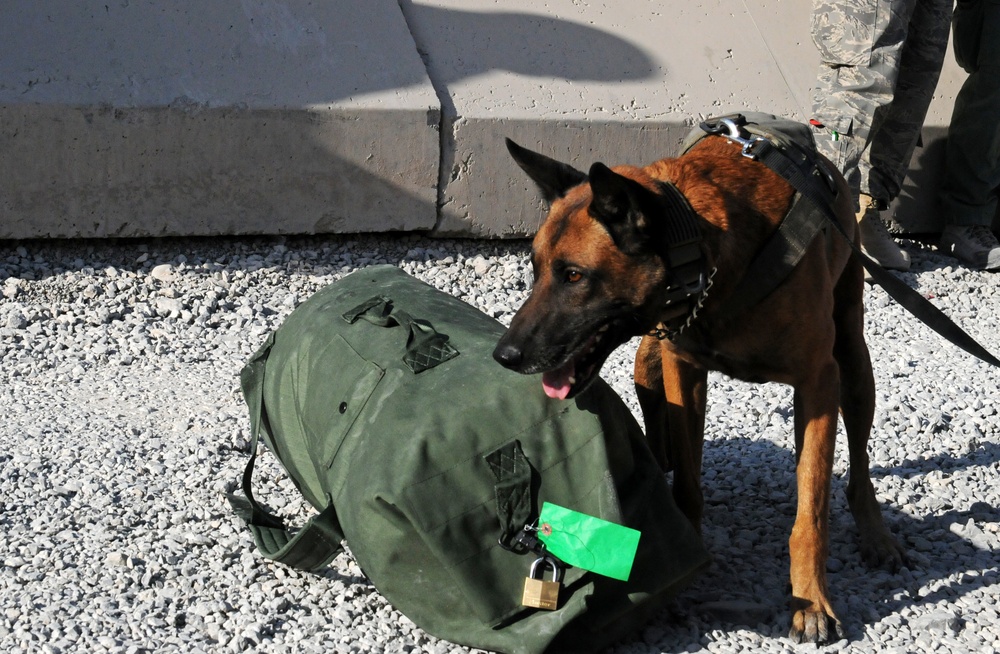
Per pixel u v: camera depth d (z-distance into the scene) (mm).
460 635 2889
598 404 2996
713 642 3070
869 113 6590
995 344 6426
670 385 3475
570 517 2842
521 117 6895
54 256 6328
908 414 5078
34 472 4129
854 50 6547
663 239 2932
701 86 7562
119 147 6160
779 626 3156
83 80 6121
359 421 3061
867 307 6898
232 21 6645
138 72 6266
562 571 2861
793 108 7695
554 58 7324
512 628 2848
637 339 6121
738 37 7961
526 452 2896
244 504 3744
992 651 3066
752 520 3957
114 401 5059
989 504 4102
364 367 3189
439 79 6941
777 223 3102
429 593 2908
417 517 2762
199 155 6320
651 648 3039
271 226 6566
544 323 2967
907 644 3092
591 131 7047
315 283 6508
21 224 6109
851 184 6676
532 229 7125
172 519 3791
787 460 4559
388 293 3611
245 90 6398
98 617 3115
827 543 3184
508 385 2982
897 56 6586
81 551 3547
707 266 2998
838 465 4434
